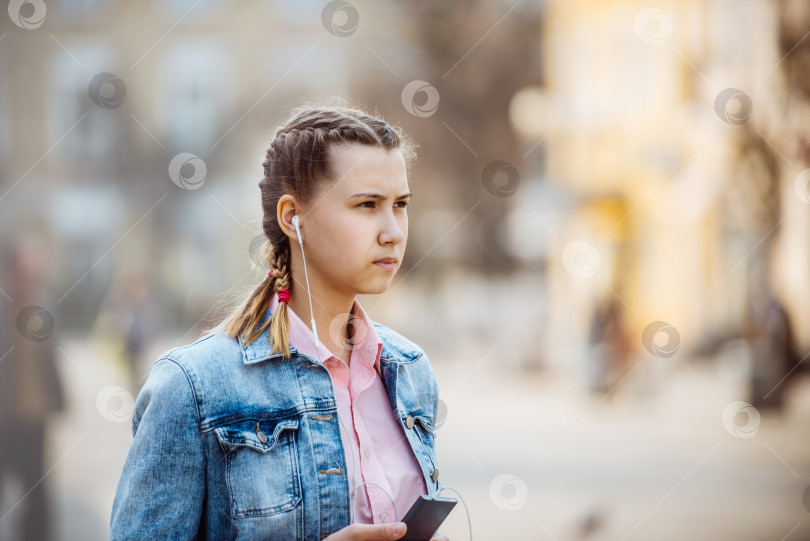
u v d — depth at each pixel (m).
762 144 25.72
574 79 35.66
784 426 20.09
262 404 3.39
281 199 3.50
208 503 3.34
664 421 21.34
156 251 41.59
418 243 40.47
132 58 42.53
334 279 3.48
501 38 37.50
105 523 11.36
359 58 38.88
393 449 3.65
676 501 13.07
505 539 10.81
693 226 30.95
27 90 42.31
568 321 33.19
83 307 40.84
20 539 10.59
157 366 3.42
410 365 3.91
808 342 26.36
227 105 41.78
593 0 34.91
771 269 25.98
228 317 3.62
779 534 11.25
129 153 42.34
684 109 31.56
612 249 33.09
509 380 30.19
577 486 14.07
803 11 24.72
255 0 41.88
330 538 3.13
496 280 40.81
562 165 35.94
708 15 29.80
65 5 42.41
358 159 3.39
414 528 3.15
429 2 37.69
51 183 41.97
